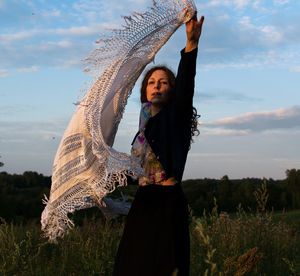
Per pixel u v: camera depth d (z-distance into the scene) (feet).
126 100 14.11
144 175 12.78
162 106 13.65
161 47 13.85
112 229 23.03
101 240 21.52
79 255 20.85
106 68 13.71
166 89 13.70
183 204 13.17
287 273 21.31
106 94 13.58
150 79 13.80
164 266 12.66
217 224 24.58
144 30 13.74
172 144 13.01
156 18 13.64
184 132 13.12
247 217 26.45
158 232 12.84
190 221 23.25
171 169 12.99
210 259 10.98
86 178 13.42
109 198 14.75
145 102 14.07
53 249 21.88
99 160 12.71
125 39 13.78
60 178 13.76
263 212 26.55
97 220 23.79
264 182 27.12
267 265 21.90
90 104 13.50
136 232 13.03
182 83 12.95
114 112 14.05
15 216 24.66
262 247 23.79
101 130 13.76
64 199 13.70
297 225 27.73
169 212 12.87
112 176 12.73
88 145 13.55
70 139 13.73
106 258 20.04
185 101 12.98
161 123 13.11
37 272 19.65
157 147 13.00
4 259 19.13
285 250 24.45
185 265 12.94
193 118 13.56
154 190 13.15
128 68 13.96
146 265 12.77
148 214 13.01
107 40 13.74
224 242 22.76
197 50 13.05
